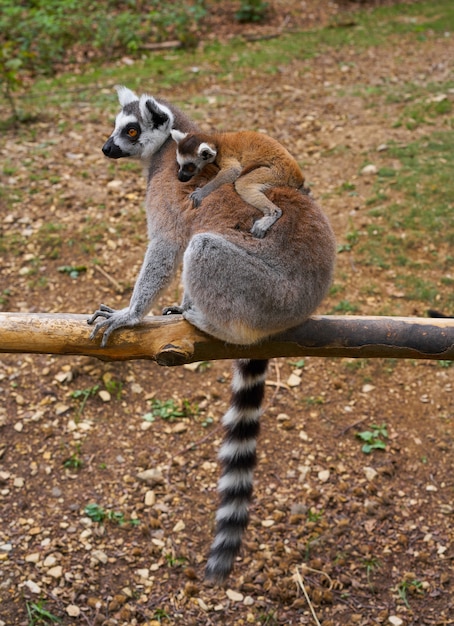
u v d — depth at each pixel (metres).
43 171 2.43
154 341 1.27
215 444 1.74
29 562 1.54
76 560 1.55
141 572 1.54
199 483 1.67
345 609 1.49
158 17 3.73
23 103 2.95
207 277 1.27
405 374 1.85
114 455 1.71
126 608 1.48
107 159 2.51
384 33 3.71
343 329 1.27
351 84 3.11
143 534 1.59
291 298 1.27
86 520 1.60
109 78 3.22
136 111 1.50
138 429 1.76
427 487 1.65
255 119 2.78
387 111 2.83
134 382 1.85
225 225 1.30
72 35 3.58
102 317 1.27
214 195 1.32
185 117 1.56
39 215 2.25
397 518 1.61
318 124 2.75
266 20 3.92
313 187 2.35
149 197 1.42
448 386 1.81
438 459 1.69
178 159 1.37
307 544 1.57
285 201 1.30
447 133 2.61
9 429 1.74
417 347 1.26
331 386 1.83
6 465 1.69
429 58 3.35
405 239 2.13
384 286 2.01
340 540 1.58
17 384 1.83
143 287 1.33
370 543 1.57
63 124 2.75
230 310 1.27
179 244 1.36
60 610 1.48
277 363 1.89
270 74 3.23
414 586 1.51
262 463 1.70
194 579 1.53
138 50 3.55
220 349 1.29
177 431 1.76
